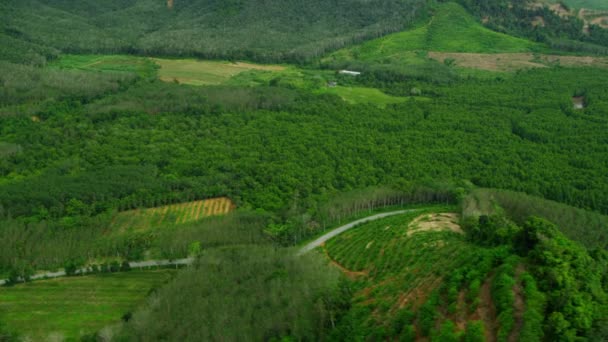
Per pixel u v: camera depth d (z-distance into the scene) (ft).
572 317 289.12
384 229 524.93
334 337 351.87
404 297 360.48
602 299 310.65
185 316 392.27
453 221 526.98
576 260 332.19
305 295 404.16
